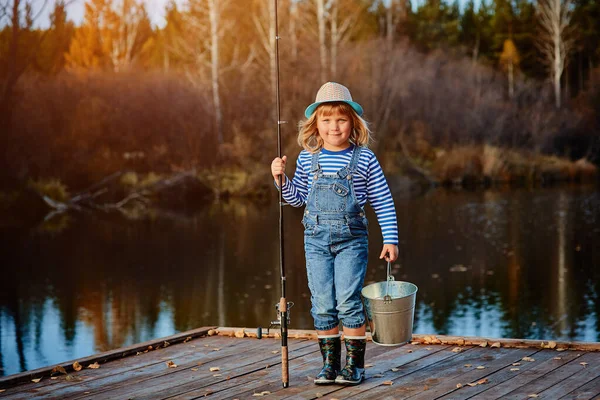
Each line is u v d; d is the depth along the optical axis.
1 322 8.53
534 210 17.97
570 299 9.08
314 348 3.77
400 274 10.76
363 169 3.21
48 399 3.08
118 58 29.47
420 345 3.74
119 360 3.66
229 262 12.13
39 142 22.77
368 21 33.62
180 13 29.28
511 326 7.96
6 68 21.70
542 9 37.34
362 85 28.03
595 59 37.19
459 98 31.23
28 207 20.59
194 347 3.88
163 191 23.44
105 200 22.59
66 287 10.43
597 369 3.23
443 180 27.36
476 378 3.18
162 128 24.98
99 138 24.08
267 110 26.05
